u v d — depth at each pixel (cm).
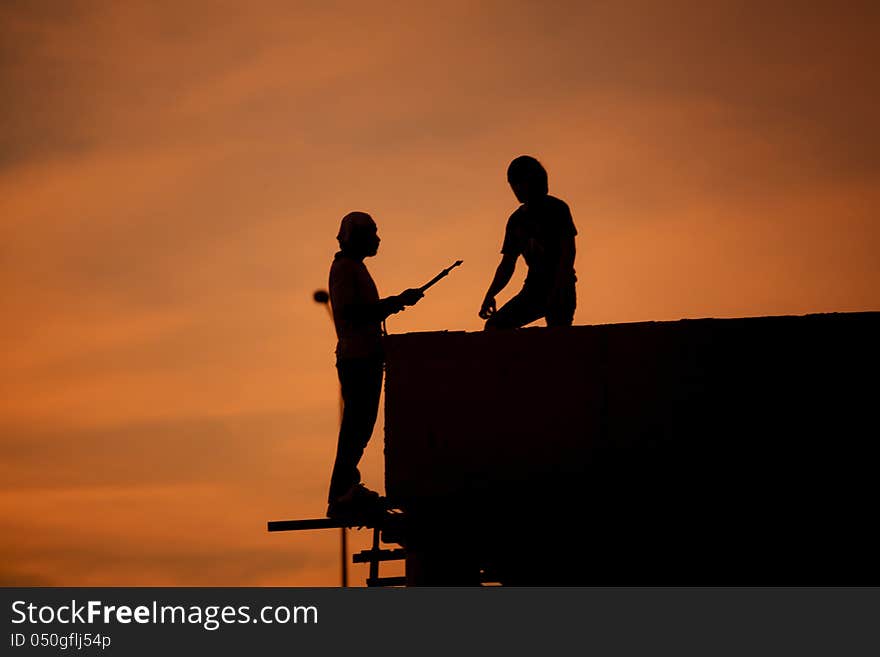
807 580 1873
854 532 1748
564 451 1769
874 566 1808
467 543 1900
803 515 1730
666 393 1753
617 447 1755
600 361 1781
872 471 1698
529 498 1778
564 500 1783
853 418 1709
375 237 2170
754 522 1769
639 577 1970
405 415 1820
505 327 2227
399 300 2088
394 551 2103
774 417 1725
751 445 1723
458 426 1803
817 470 1709
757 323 1747
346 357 2066
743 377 1739
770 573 1895
